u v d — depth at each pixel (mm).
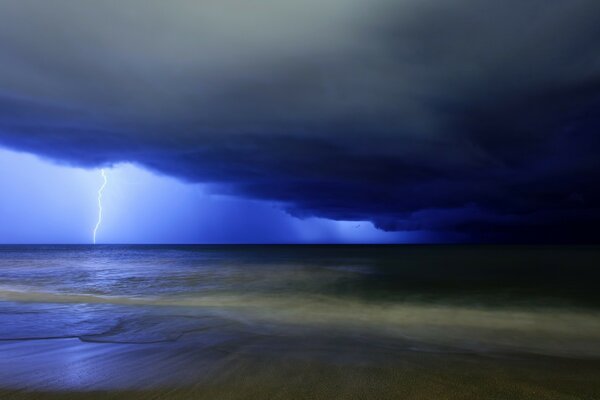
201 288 20469
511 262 51094
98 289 19688
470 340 9359
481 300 16578
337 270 34719
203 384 5605
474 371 6441
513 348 8531
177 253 90188
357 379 5914
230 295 17766
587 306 15086
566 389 5547
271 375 6070
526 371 6484
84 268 34656
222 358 7105
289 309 13891
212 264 42844
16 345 8062
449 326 11164
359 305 15016
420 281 24938
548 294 18734
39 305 14156
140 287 20609
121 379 5812
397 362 6969
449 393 5348
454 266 42062
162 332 9570
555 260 56625
